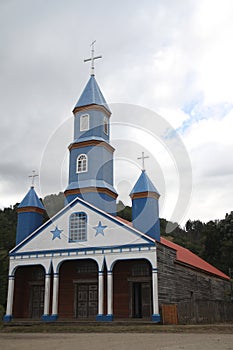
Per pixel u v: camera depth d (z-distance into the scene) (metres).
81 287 25.75
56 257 24.22
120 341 12.92
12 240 49.88
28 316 26.11
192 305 23.64
